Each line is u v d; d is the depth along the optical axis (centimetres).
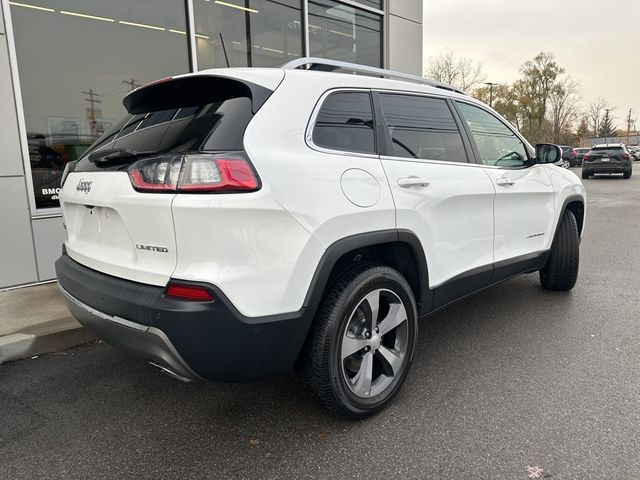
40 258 512
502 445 234
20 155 491
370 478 213
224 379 213
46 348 358
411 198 269
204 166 196
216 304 194
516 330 382
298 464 223
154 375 319
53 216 518
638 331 376
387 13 891
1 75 475
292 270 211
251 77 226
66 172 285
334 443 239
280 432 249
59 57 552
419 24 957
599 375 304
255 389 297
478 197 324
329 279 243
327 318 232
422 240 278
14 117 485
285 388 298
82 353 358
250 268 200
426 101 313
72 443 243
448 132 323
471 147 339
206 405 279
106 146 256
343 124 252
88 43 575
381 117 275
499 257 356
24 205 498
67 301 253
